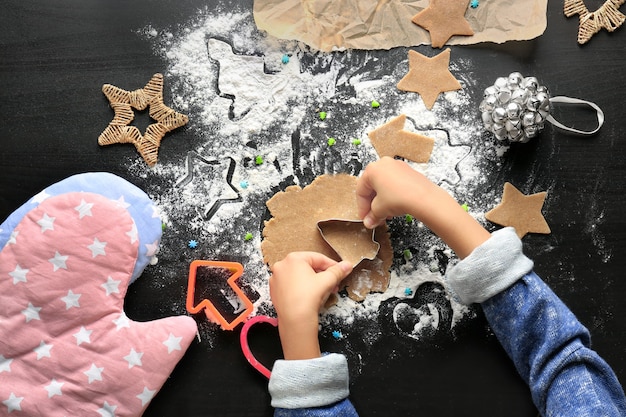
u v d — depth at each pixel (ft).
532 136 2.75
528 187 2.88
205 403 2.73
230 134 2.89
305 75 2.92
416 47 2.94
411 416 2.73
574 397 2.32
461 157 2.89
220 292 2.83
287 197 2.85
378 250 2.79
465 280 2.46
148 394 2.63
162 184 2.86
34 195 2.82
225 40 2.93
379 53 2.93
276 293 2.61
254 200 2.86
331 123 2.91
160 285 2.80
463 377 2.75
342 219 2.77
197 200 2.85
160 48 2.92
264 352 2.77
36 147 2.86
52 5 2.92
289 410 2.48
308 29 2.88
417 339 2.78
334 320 2.78
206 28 2.93
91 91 2.90
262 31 2.93
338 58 2.93
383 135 2.89
